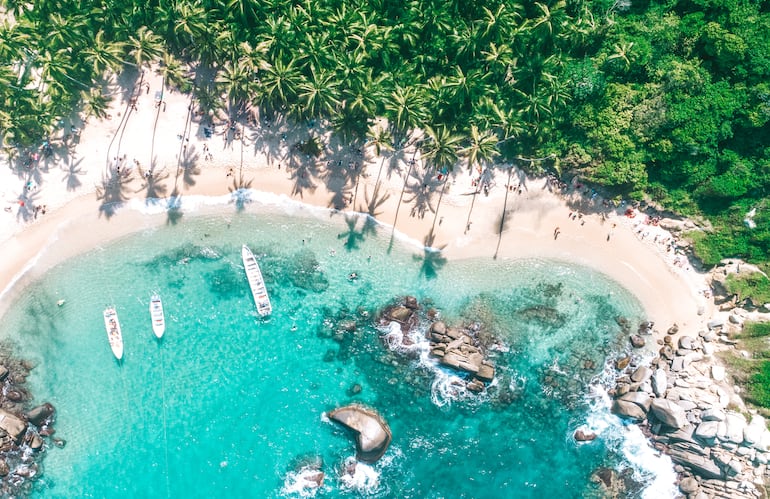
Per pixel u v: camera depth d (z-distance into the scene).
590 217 56.94
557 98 50.84
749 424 52.69
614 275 56.84
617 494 55.56
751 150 53.81
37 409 53.28
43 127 52.66
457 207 56.47
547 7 50.84
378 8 51.09
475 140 49.16
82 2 49.78
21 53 50.31
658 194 56.06
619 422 56.09
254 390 55.91
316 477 55.28
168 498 55.06
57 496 54.16
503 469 56.00
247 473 55.56
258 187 55.97
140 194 55.25
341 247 56.28
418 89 50.50
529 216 56.97
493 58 49.16
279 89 49.00
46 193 54.97
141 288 55.25
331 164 56.03
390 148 52.84
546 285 56.75
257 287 55.56
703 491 54.31
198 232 55.66
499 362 56.06
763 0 50.22
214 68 55.41
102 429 54.69
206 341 55.72
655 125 51.66
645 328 56.59
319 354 56.19
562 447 56.12
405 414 56.06
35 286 54.78
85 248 55.06
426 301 56.25
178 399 55.41
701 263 56.84
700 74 51.03
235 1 48.38
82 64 51.38
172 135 55.28
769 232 53.81
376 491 55.53
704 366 55.53
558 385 56.16
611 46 52.22
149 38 50.25
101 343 54.75
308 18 49.06
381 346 56.16
